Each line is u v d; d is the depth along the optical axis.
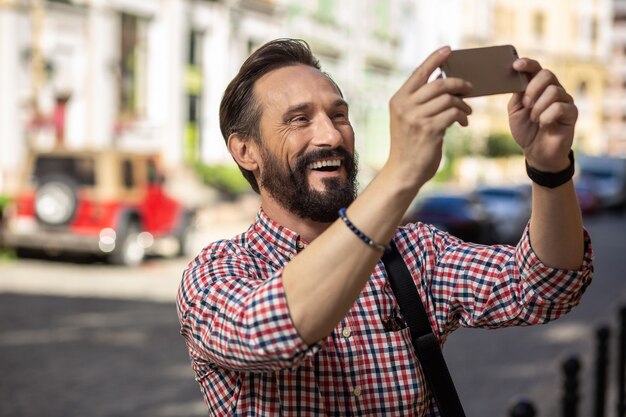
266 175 1.86
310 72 1.87
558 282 1.81
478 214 20.09
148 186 15.92
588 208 36.53
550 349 9.51
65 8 22.64
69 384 7.40
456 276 1.96
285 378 1.75
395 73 43.75
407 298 1.88
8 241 15.14
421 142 1.40
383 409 1.79
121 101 25.20
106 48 24.11
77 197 14.93
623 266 18.81
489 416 6.81
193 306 1.68
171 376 7.80
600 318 11.69
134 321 10.36
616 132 83.62
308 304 1.43
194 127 28.77
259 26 32.12
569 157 1.68
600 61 63.16
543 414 6.79
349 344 1.80
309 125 1.83
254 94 1.88
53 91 22.23
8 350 8.60
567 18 61.12
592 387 7.54
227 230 22.64
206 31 29.20
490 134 46.00
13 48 21.06
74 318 10.43
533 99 1.54
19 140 21.19
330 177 1.82
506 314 1.90
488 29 55.06
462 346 9.59
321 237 1.46
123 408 6.75
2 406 6.70
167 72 26.84
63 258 16.08
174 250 18.14
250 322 1.47
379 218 1.41
